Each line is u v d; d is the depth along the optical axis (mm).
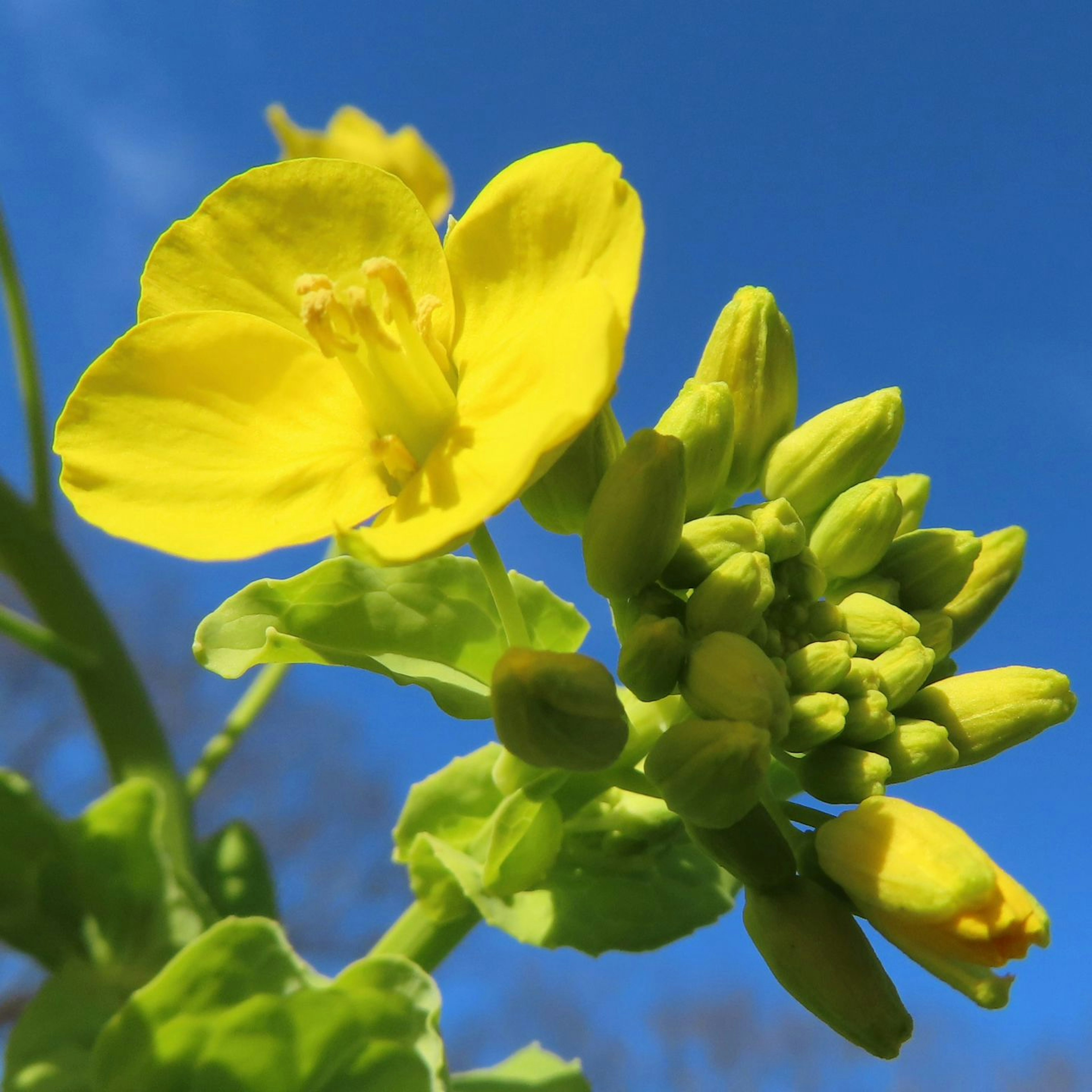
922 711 60
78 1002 64
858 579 64
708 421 61
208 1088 59
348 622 65
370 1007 59
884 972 55
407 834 68
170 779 73
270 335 56
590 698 50
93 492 52
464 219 56
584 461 60
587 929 65
